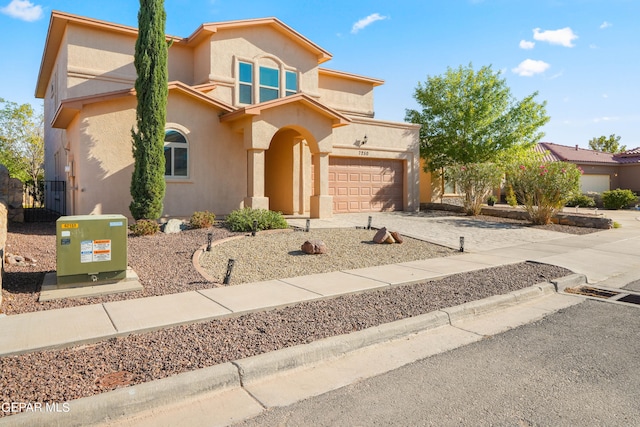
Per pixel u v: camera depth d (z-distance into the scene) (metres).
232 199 15.92
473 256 10.55
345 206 19.53
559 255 10.81
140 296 6.59
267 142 14.95
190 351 4.59
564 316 6.41
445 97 24.14
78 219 6.71
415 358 4.84
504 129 23.16
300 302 6.43
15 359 4.32
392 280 7.85
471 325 6.00
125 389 3.66
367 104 23.50
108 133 13.52
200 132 15.20
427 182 25.36
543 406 3.74
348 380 4.29
